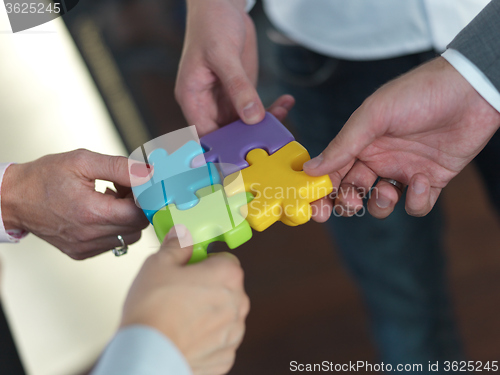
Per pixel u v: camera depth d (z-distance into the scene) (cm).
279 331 90
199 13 68
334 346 87
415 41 68
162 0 138
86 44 127
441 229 77
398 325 78
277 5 75
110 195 62
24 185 63
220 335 53
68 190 62
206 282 53
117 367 48
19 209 64
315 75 75
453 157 62
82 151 62
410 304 77
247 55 73
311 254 97
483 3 64
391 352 80
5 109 108
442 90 58
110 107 113
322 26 71
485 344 86
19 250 95
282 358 87
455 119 60
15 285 91
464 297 90
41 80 116
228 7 69
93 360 86
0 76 117
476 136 60
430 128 60
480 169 71
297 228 102
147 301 51
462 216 99
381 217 64
